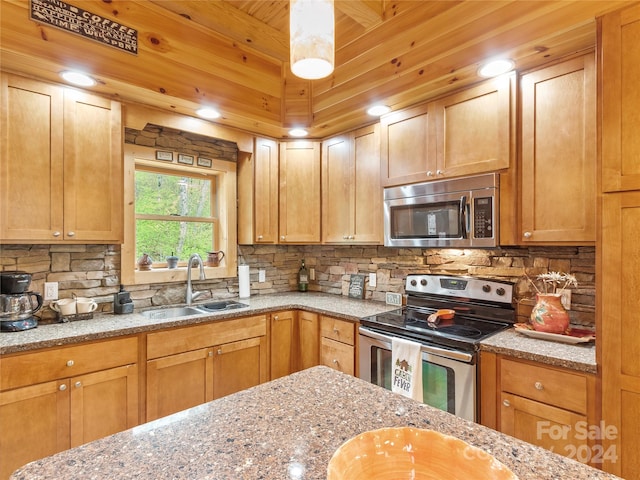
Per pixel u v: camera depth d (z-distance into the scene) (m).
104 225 2.07
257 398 1.02
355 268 3.08
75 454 0.74
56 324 2.00
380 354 2.14
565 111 1.68
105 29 1.87
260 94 2.58
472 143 2.00
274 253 3.35
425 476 0.68
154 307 2.59
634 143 1.33
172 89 2.12
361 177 2.67
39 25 1.67
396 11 2.14
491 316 2.17
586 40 1.58
